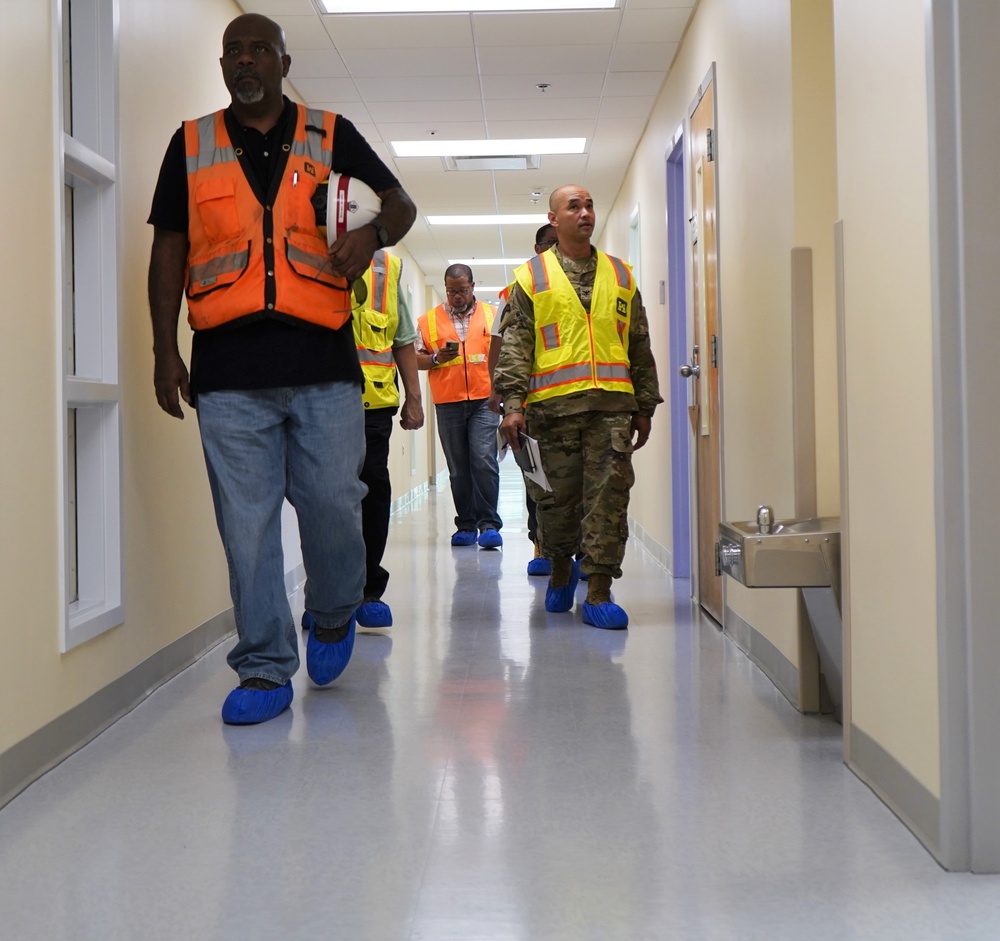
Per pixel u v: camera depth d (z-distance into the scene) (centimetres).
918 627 195
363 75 607
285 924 162
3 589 222
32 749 234
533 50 568
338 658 317
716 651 375
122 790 227
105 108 298
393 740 265
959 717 179
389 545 757
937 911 164
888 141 207
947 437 179
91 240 296
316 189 279
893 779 209
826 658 271
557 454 428
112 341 296
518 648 383
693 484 496
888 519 211
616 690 316
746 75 366
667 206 593
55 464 250
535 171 860
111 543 292
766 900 169
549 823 205
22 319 234
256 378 276
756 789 224
